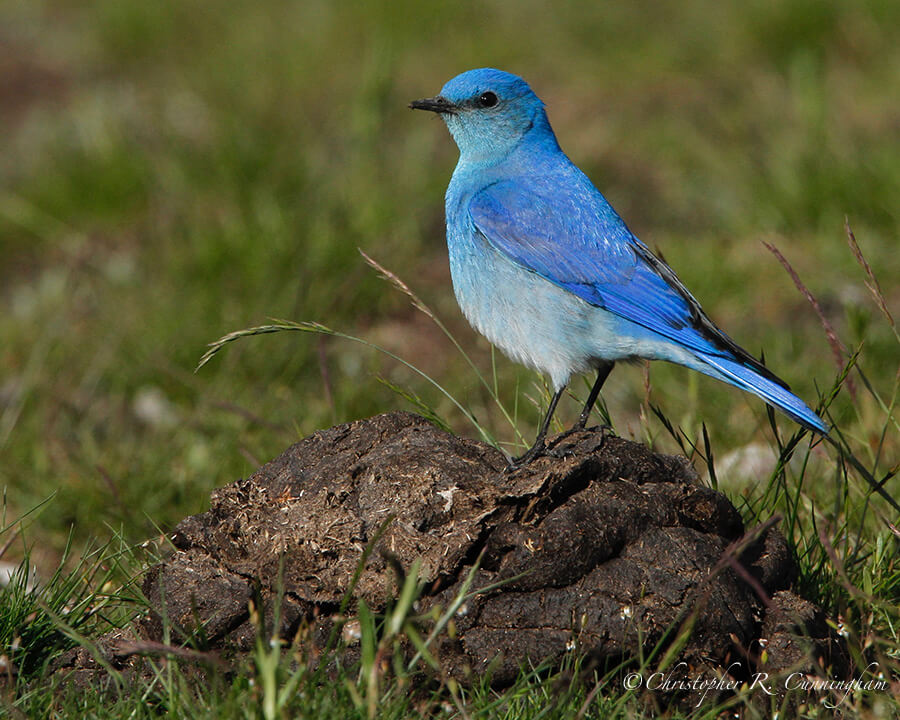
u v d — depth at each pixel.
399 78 24.86
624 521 7.63
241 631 7.49
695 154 20.34
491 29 27.16
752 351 14.21
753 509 9.15
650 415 12.56
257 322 14.78
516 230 10.07
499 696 7.34
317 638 7.42
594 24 26.88
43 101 25.47
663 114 22.30
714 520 7.98
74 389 14.09
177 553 7.95
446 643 7.36
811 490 10.22
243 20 29.42
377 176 18.92
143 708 6.98
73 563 10.45
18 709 7.04
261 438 12.09
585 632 7.38
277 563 7.62
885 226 17.00
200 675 7.31
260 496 8.02
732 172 19.20
